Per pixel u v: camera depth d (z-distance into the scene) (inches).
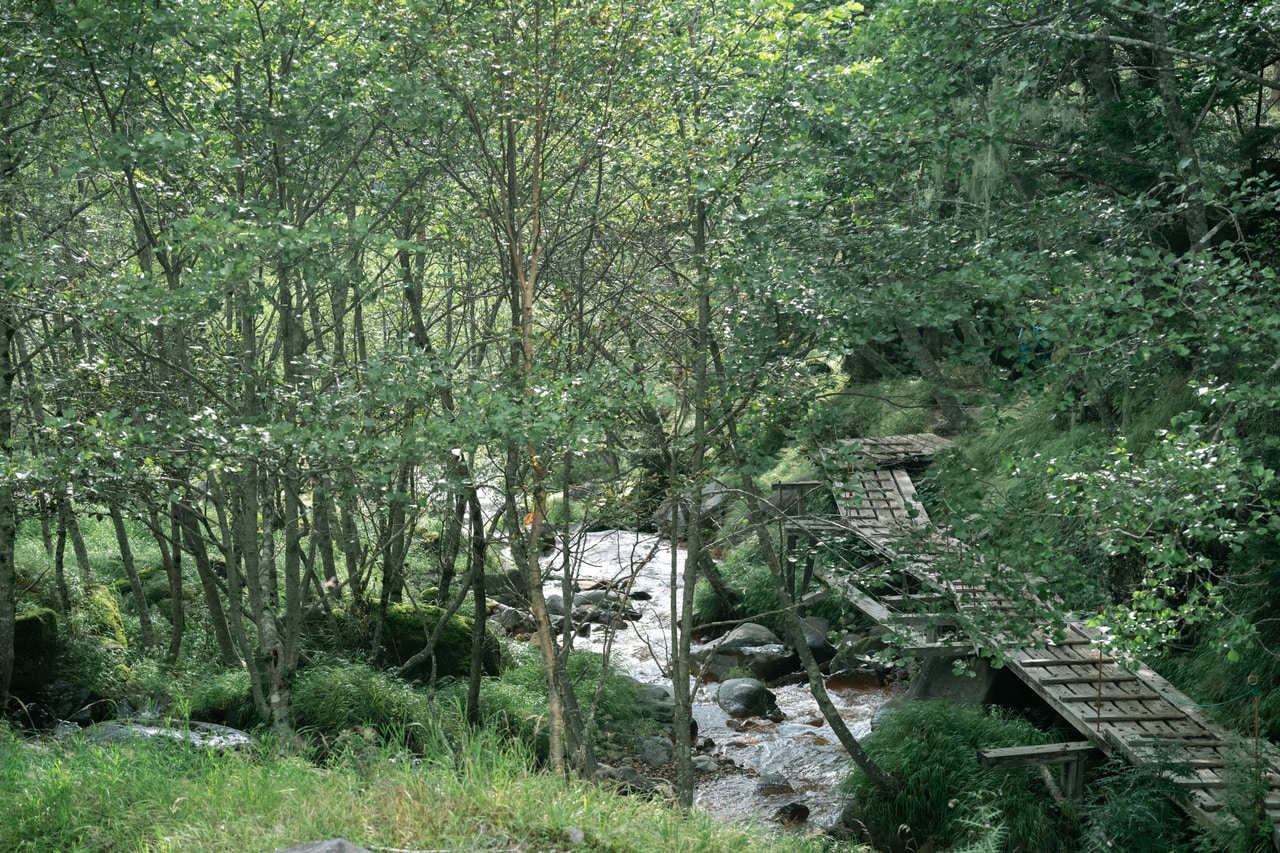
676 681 323.0
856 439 298.5
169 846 158.9
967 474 293.9
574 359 313.3
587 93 293.6
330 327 380.5
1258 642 337.1
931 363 474.9
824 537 331.0
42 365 323.9
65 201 354.9
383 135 350.6
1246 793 289.6
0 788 195.9
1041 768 347.9
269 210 244.8
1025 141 390.0
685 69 294.5
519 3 275.6
